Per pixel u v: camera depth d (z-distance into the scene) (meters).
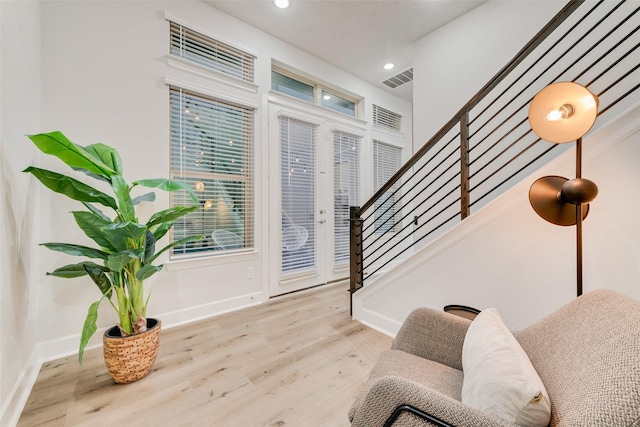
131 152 2.26
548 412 0.66
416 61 3.28
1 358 1.26
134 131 2.28
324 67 3.65
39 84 1.87
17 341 1.45
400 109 4.77
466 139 1.86
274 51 3.15
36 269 1.83
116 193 1.55
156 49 2.38
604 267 1.26
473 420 0.64
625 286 1.21
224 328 2.39
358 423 0.76
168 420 1.36
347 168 3.99
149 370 1.73
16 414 1.37
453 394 0.96
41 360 1.86
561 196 1.17
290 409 1.43
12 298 1.41
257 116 3.00
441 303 1.91
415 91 3.29
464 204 1.86
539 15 2.42
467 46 2.84
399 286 2.20
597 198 1.28
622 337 0.66
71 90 2.02
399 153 4.81
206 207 2.71
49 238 1.94
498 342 0.89
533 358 0.91
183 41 2.55
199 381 1.66
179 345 2.09
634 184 1.18
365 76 4.05
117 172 1.73
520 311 1.55
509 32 2.57
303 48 3.38
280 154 3.22
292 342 2.14
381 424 0.73
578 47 2.26
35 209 1.82
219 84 2.72
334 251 3.84
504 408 0.69
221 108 2.80
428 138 3.17
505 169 2.64
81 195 1.59
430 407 0.68
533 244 1.50
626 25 2.06
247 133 2.99
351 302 2.62
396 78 4.12
